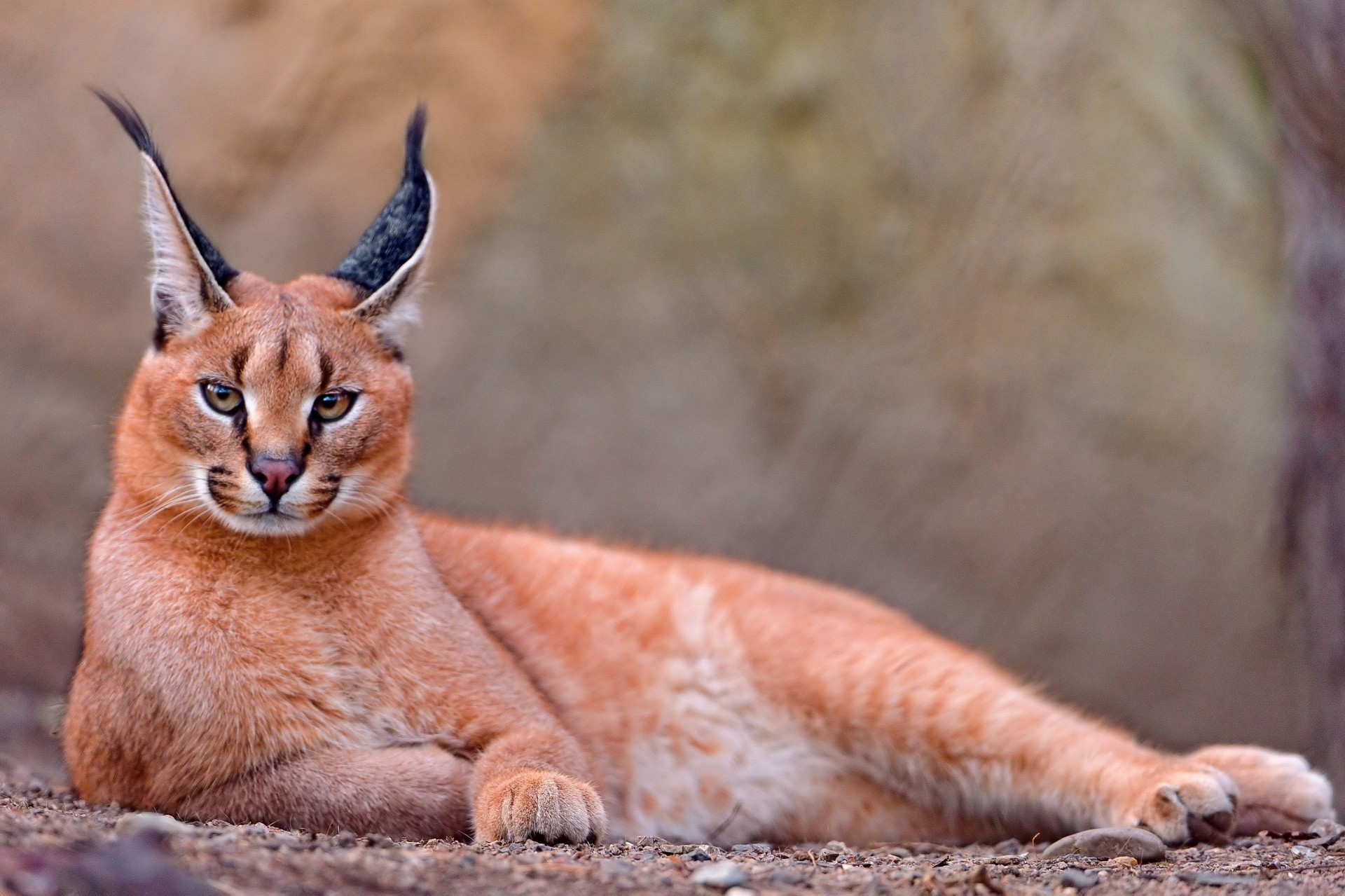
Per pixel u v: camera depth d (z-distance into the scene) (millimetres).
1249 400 20797
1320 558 12969
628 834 10195
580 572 10773
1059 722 10227
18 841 6070
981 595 20922
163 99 20156
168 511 8617
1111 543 20922
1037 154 21125
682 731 10469
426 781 8281
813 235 21750
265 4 20609
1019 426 21297
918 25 21344
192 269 8664
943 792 10398
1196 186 20953
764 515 21125
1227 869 7848
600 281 21391
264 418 8477
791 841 10523
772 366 21719
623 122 21562
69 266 19656
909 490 21500
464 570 10336
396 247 9562
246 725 8297
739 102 21812
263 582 8562
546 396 20984
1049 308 21266
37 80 19969
